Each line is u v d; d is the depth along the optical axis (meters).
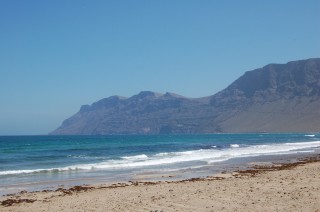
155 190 16.69
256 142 86.62
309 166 26.92
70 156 43.28
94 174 25.22
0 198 15.88
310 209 11.57
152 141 104.56
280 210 11.61
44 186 19.94
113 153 49.00
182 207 12.61
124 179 22.39
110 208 13.01
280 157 39.12
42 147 67.56
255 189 15.50
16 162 35.47
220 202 13.09
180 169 27.75
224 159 36.66
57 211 12.89
